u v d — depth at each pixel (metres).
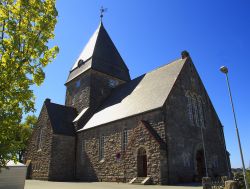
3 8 8.16
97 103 36.47
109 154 26.05
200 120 26.67
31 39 8.10
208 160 25.38
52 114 33.81
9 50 7.78
